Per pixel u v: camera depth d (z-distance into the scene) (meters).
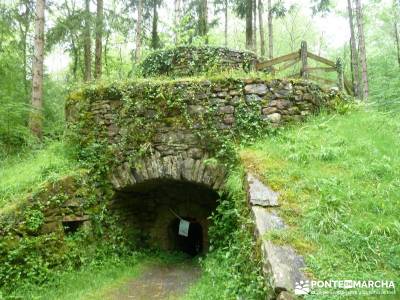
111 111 6.59
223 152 5.98
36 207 5.42
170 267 6.55
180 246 8.13
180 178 6.26
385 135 5.84
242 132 6.13
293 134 5.86
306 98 6.48
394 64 17.30
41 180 5.93
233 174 5.48
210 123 6.20
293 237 3.31
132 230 7.08
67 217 5.79
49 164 6.34
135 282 5.57
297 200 3.96
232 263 4.40
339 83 8.44
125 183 6.43
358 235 3.30
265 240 3.29
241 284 3.68
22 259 5.07
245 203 4.54
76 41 14.92
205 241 7.50
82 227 5.98
